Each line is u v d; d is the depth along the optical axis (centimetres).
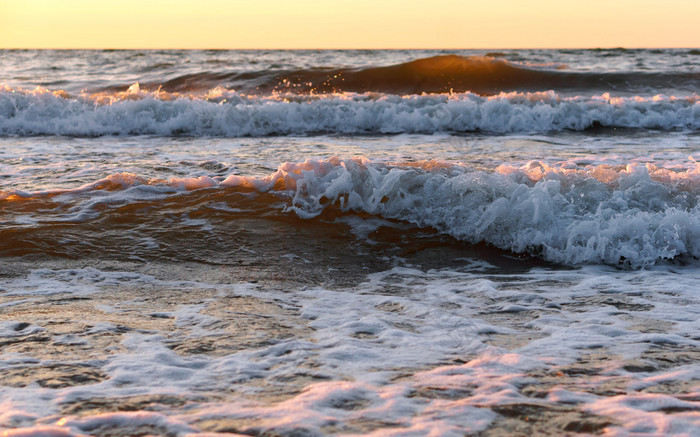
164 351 312
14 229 536
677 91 1833
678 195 584
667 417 233
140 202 615
